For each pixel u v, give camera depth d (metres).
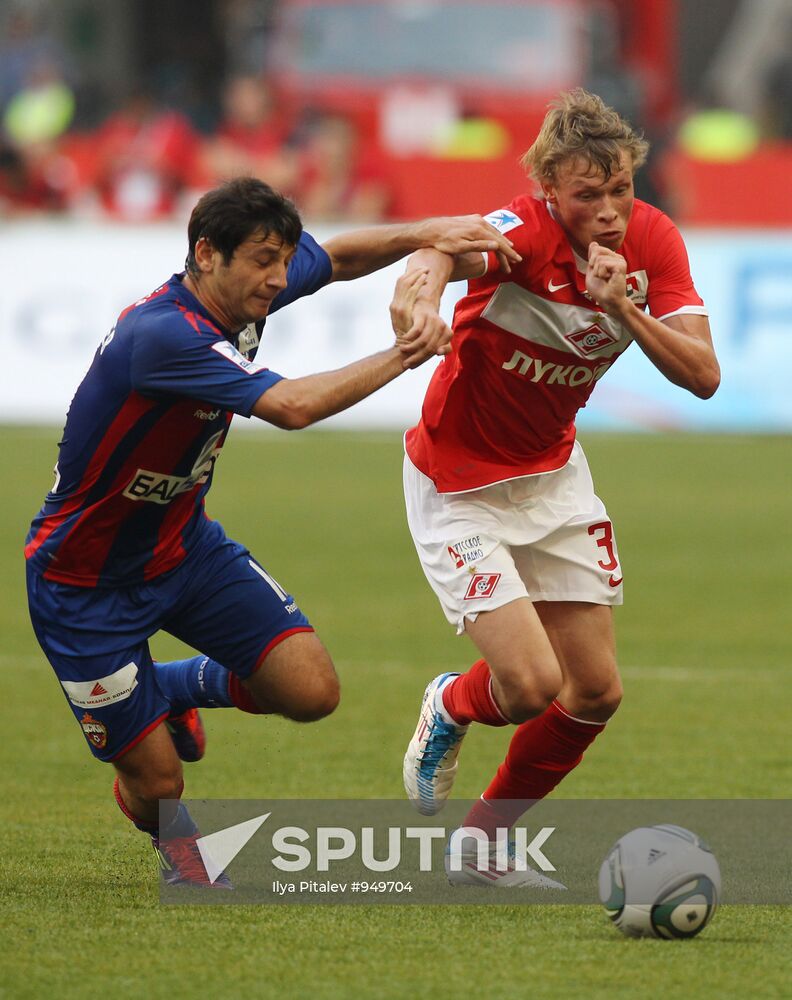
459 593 17.11
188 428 15.76
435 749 17.61
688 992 13.24
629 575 36.34
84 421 15.77
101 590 16.28
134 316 15.52
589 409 58.62
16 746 22.91
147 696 16.45
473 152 70.69
